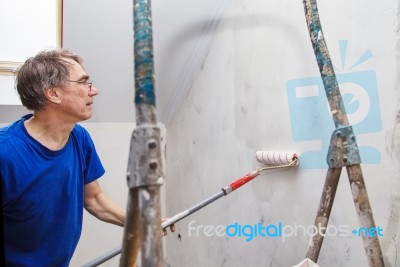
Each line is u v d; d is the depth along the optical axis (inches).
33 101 38.9
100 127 71.9
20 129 39.8
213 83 58.4
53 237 42.5
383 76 31.7
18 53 53.7
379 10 31.8
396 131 30.7
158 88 68.0
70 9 53.3
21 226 39.7
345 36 35.2
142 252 17.8
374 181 32.8
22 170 37.9
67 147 43.0
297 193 41.8
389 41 31.0
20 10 52.9
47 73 38.0
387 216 31.7
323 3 37.4
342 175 35.9
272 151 44.7
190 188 68.1
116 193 73.9
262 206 47.7
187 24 59.5
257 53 47.5
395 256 31.0
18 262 40.4
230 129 54.3
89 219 71.9
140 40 18.8
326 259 38.4
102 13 54.3
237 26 51.5
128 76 65.1
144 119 18.3
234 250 54.3
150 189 17.9
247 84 49.8
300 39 40.2
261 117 47.1
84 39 57.1
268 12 45.2
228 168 55.2
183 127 70.2
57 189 41.1
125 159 74.5
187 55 62.9
